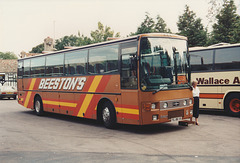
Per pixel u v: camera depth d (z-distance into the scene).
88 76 11.69
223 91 13.32
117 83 9.98
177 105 9.59
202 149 7.12
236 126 10.49
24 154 7.08
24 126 11.77
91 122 12.70
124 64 9.70
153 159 6.31
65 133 9.98
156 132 9.61
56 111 14.04
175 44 9.88
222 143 7.75
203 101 14.08
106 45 10.68
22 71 17.66
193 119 12.35
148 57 9.17
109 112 10.47
